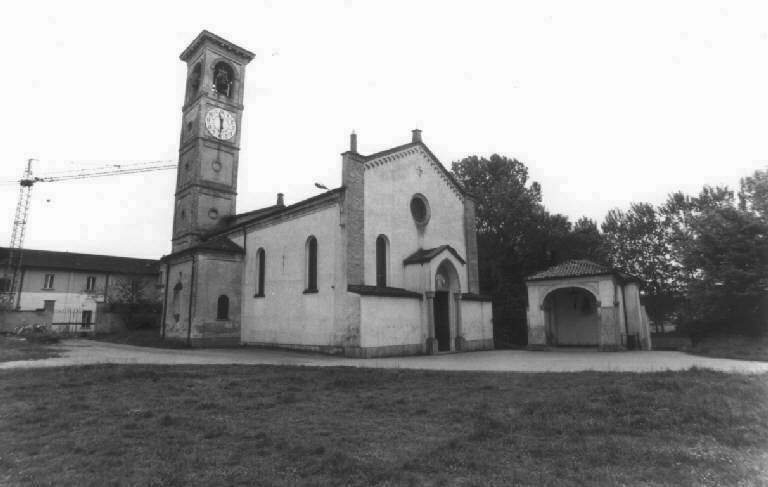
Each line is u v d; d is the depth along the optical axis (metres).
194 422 9.36
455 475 6.45
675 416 9.17
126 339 38.28
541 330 30.92
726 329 28.62
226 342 33.12
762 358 21.03
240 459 7.13
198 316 32.16
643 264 55.78
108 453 7.40
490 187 49.78
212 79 42.69
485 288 45.19
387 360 23.30
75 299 56.88
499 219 46.56
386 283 28.62
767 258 27.39
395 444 7.89
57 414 10.01
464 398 11.62
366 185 28.20
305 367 18.23
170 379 14.91
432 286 28.72
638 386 12.13
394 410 10.48
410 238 30.61
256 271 33.50
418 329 27.97
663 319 55.88
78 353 26.11
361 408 10.76
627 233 57.44
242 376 15.64
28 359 21.86
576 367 18.42
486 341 32.62
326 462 6.89
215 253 33.69
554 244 44.38
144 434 8.52
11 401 11.42
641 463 6.83
